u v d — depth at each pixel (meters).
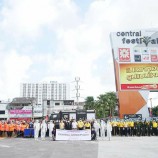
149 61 44.84
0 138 32.25
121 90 43.97
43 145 23.25
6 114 110.69
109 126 29.41
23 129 34.62
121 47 45.12
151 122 35.22
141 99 43.69
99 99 96.56
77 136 29.48
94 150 19.22
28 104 119.69
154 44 45.38
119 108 43.66
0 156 16.03
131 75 44.44
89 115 45.84
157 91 44.59
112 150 19.14
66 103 125.19
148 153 17.36
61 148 20.70
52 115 48.41
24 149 19.97
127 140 28.30
